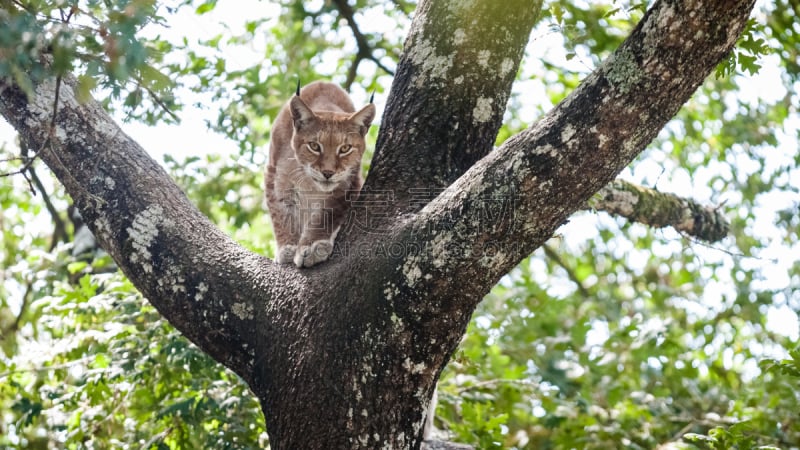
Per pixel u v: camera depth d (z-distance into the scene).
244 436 9.02
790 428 10.99
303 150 9.96
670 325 13.74
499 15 7.25
